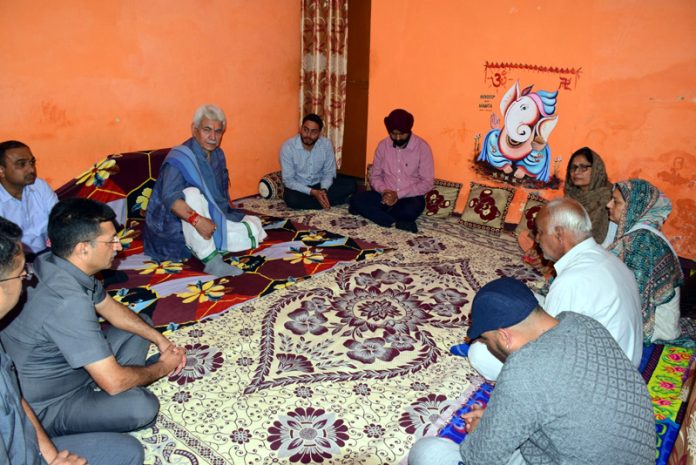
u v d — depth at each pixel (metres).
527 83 4.60
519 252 4.32
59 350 1.92
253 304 3.34
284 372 2.71
